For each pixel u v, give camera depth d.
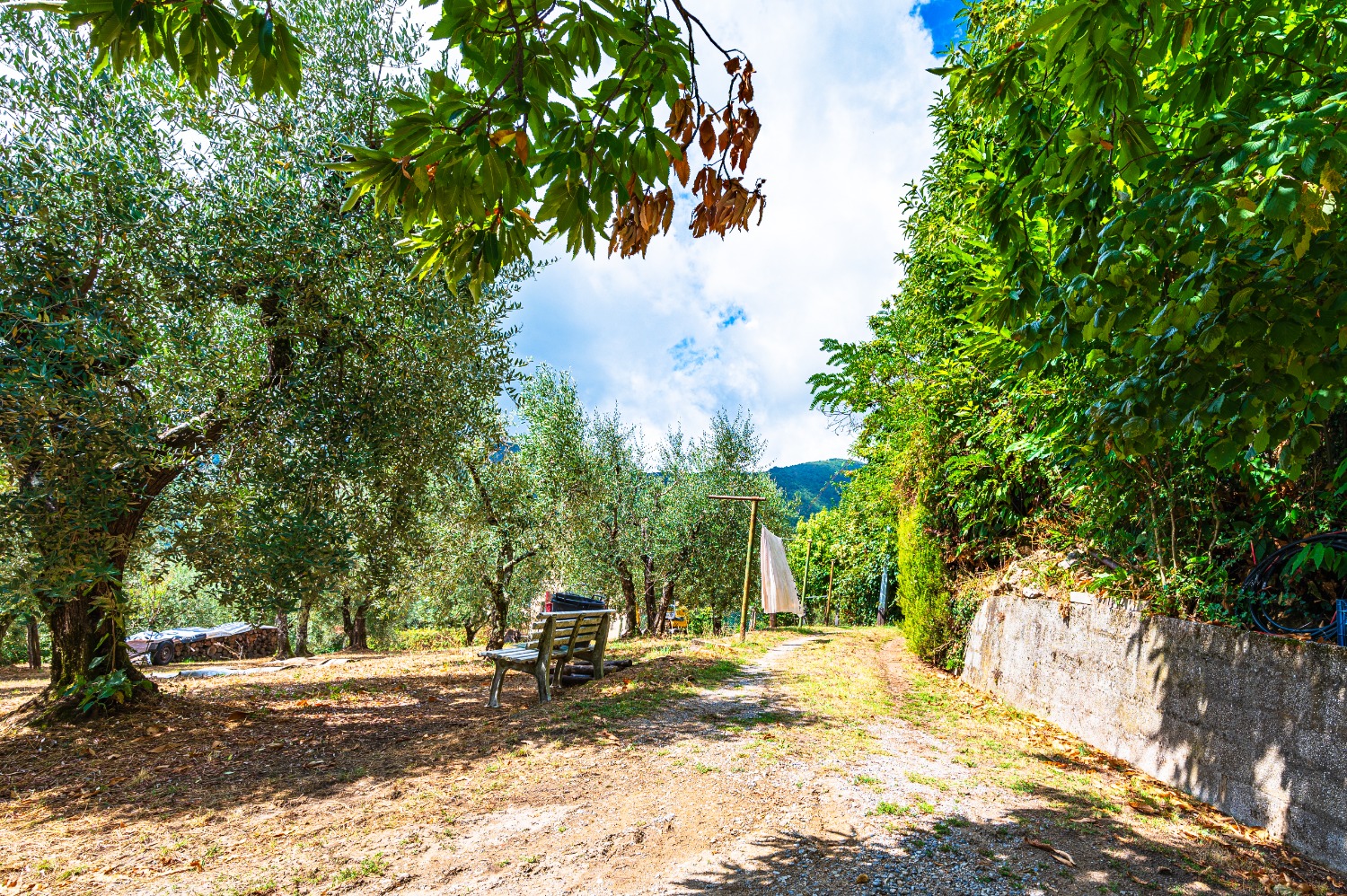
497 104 2.14
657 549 24.09
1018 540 8.28
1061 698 6.15
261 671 11.04
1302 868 3.27
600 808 3.66
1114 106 2.51
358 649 20.11
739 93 2.51
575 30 2.18
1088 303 2.78
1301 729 3.58
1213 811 4.05
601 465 22.06
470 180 2.34
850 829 3.36
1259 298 2.38
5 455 4.93
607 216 2.43
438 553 16.36
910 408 10.28
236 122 7.02
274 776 4.69
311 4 7.34
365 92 7.25
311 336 6.82
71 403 5.11
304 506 6.67
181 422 6.53
